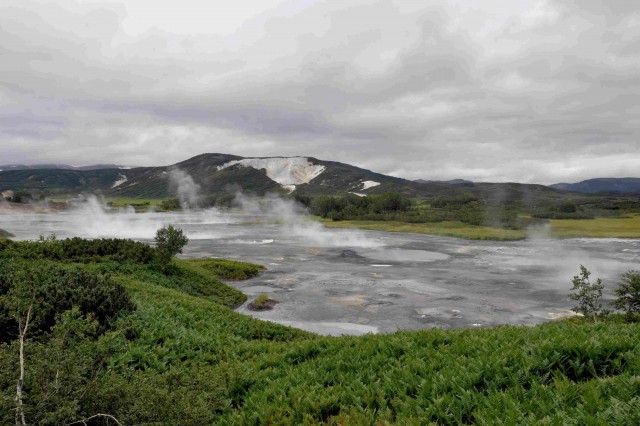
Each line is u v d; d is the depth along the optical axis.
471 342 10.97
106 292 15.46
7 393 6.73
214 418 8.95
